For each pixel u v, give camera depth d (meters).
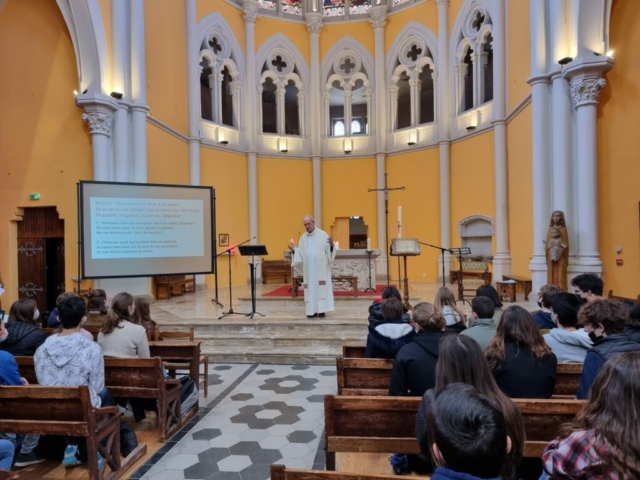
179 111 11.77
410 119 14.52
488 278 10.44
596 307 2.45
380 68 14.31
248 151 14.01
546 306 4.09
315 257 7.53
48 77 8.79
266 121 15.19
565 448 1.38
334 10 14.80
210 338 6.95
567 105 7.59
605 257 7.34
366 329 7.18
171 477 3.18
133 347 3.93
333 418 2.54
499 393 1.90
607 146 7.33
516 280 9.20
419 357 2.72
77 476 3.18
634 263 7.18
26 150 8.83
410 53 14.20
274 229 14.41
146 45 10.04
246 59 13.99
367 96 14.67
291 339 6.82
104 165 8.53
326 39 14.77
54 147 8.77
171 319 7.58
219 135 13.27
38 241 9.01
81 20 8.25
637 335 2.93
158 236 7.96
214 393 5.08
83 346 3.19
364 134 14.73
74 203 8.70
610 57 7.07
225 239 13.32
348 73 14.92
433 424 1.18
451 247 13.11
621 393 1.28
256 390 5.19
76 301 3.29
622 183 7.25
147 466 3.34
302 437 3.86
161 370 3.70
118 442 3.18
